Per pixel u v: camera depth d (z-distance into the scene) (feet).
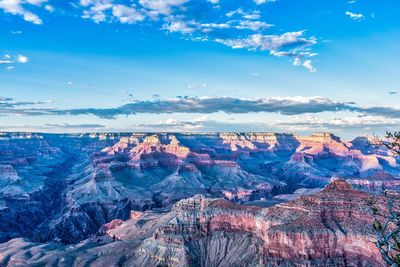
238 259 581.94
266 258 524.11
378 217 342.44
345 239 516.32
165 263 617.21
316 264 497.46
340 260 503.61
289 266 501.97
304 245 513.04
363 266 494.18
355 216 545.85
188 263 595.88
